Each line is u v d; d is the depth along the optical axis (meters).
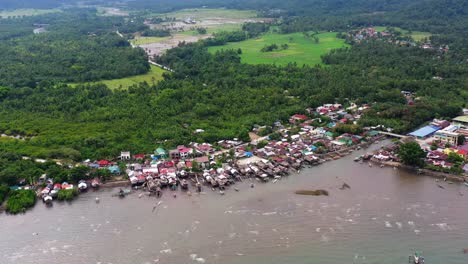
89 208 176.12
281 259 143.38
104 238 155.75
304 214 168.62
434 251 146.00
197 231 158.88
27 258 145.88
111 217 169.12
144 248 149.75
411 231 156.75
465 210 170.00
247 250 147.88
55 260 144.62
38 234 158.62
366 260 142.38
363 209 171.75
